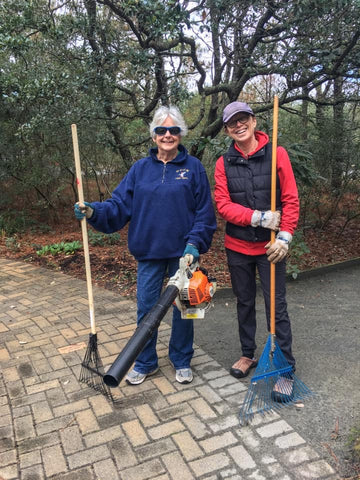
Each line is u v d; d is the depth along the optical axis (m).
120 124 6.33
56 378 2.91
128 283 4.89
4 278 5.34
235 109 2.45
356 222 7.49
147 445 2.24
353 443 2.19
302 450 2.17
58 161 7.27
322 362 3.08
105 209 2.54
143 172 2.64
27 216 8.22
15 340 3.53
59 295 4.61
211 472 2.04
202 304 2.48
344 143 6.45
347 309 4.11
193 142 5.30
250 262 2.72
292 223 2.49
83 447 2.24
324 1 3.93
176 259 2.68
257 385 2.63
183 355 2.84
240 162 2.58
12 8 4.72
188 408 2.54
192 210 2.65
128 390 2.75
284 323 2.65
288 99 5.94
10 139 7.16
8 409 2.58
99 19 5.38
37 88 4.86
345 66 5.05
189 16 4.25
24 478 2.05
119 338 3.49
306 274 5.13
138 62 4.93
